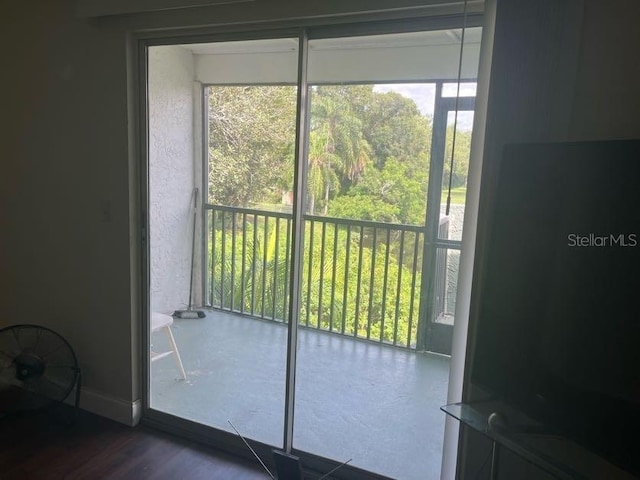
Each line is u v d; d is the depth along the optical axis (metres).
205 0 1.92
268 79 2.35
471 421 1.40
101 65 2.27
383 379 2.44
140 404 2.55
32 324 2.71
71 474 2.14
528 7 1.46
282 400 2.60
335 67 2.16
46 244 2.59
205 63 2.48
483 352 1.44
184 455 2.31
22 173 2.58
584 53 1.43
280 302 2.73
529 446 1.27
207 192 2.69
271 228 2.61
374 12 1.78
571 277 1.21
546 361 1.27
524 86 1.49
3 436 2.40
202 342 2.87
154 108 2.38
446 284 2.25
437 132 2.08
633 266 1.09
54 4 2.32
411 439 2.30
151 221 2.47
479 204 1.62
